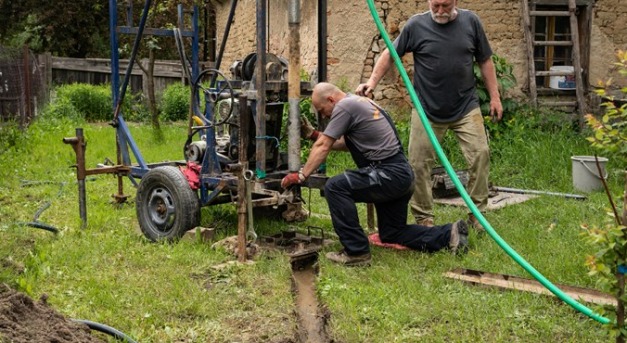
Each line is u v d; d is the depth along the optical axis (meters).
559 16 11.70
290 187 6.22
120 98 7.48
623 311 3.51
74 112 17.38
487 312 4.60
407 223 6.74
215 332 4.41
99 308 4.75
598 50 11.77
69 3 27.33
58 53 28.33
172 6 16.50
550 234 6.42
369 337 4.32
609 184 8.70
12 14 27.94
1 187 8.88
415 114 6.58
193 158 6.66
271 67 6.51
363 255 5.69
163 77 20.19
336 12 11.27
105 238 6.40
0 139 11.99
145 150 12.13
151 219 6.52
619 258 3.43
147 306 4.77
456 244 5.84
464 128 6.55
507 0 11.47
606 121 3.53
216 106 6.44
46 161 10.80
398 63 5.76
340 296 4.93
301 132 6.50
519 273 5.36
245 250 5.74
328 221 7.19
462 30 6.45
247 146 6.36
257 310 4.77
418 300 4.86
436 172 8.51
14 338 3.58
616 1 11.74
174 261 5.72
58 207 7.78
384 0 11.23
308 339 4.42
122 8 23.02
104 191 8.64
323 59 6.78
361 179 5.70
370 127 5.78
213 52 21.02
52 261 5.65
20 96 15.03
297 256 5.84
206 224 6.90
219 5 17.45
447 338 4.28
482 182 6.57
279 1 13.15
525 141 10.27
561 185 9.01
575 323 4.40
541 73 11.30
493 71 6.71
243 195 5.71
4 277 4.98
